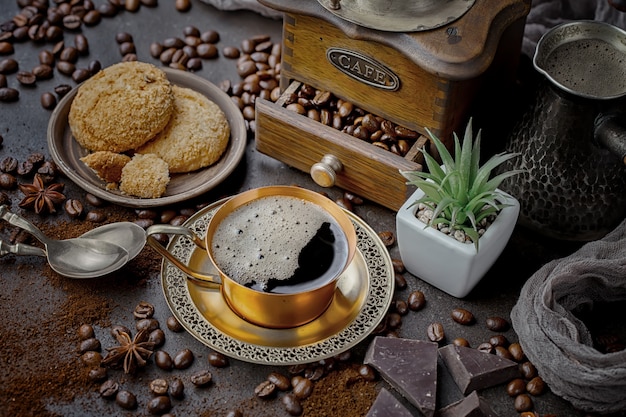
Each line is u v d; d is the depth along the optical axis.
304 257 0.87
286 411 0.86
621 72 0.90
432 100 0.93
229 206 0.88
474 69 0.89
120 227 0.93
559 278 0.88
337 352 0.87
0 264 0.93
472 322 0.91
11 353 0.88
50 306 0.91
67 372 0.87
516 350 0.89
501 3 0.92
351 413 0.86
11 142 1.00
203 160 0.98
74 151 0.98
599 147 0.91
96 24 1.09
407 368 0.87
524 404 0.87
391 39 0.91
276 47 1.07
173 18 1.10
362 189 0.97
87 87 0.99
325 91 0.98
